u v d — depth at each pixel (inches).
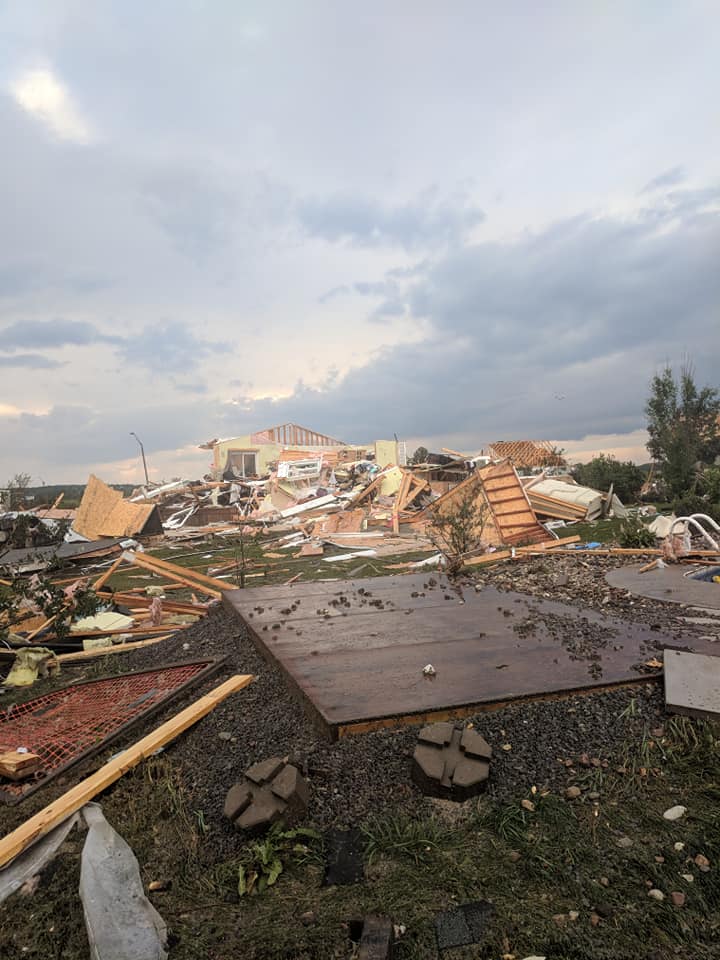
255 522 1382.9
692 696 147.7
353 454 2495.1
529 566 381.7
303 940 93.7
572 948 89.4
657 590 276.5
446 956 89.7
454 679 163.5
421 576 331.3
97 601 331.3
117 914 95.4
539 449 2460.6
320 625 225.1
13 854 113.4
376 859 110.5
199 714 169.0
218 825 122.1
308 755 137.3
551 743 138.6
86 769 153.7
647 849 107.7
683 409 1316.4
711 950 88.8
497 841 112.6
